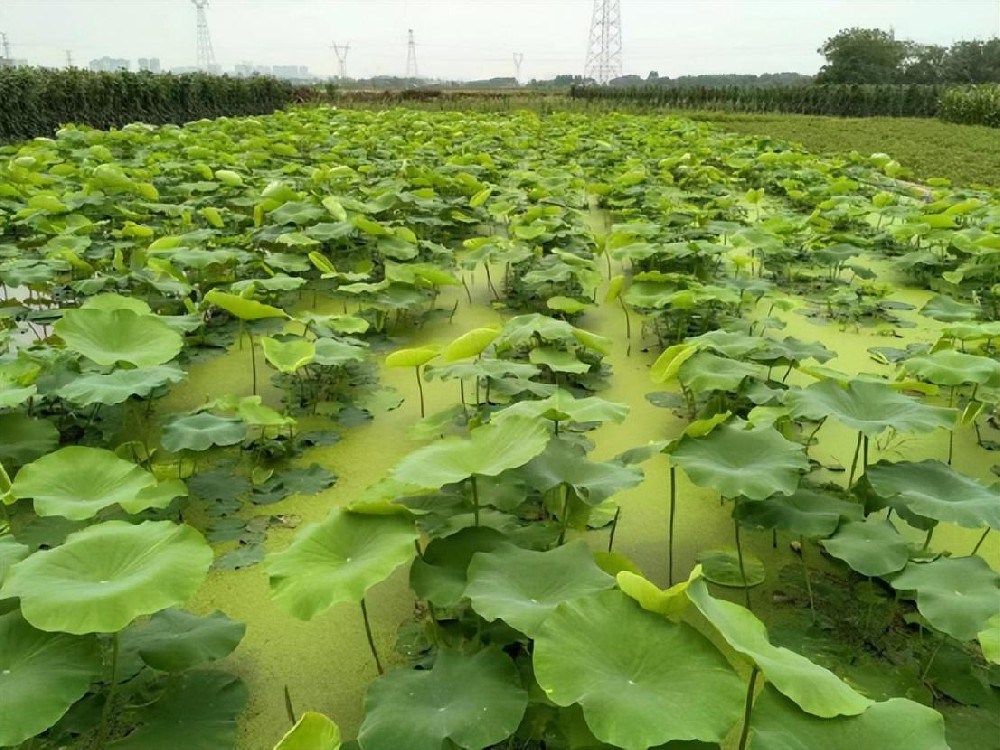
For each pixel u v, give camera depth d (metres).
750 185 13.53
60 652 1.94
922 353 4.64
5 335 4.38
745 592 2.97
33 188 8.49
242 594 2.94
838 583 3.05
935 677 2.48
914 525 2.92
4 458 3.27
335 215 7.25
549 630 1.90
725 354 4.04
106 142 12.80
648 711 1.69
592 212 11.15
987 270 6.75
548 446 2.93
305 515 3.49
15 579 2.03
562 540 2.90
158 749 2.08
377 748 1.76
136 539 2.25
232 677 2.41
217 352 5.25
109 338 3.83
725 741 2.26
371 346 5.51
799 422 4.32
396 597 2.95
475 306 6.55
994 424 4.45
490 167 11.54
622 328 6.09
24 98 16.19
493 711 1.83
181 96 23.41
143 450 3.95
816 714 1.71
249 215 8.23
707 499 3.68
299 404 4.59
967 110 26.83
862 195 11.79
